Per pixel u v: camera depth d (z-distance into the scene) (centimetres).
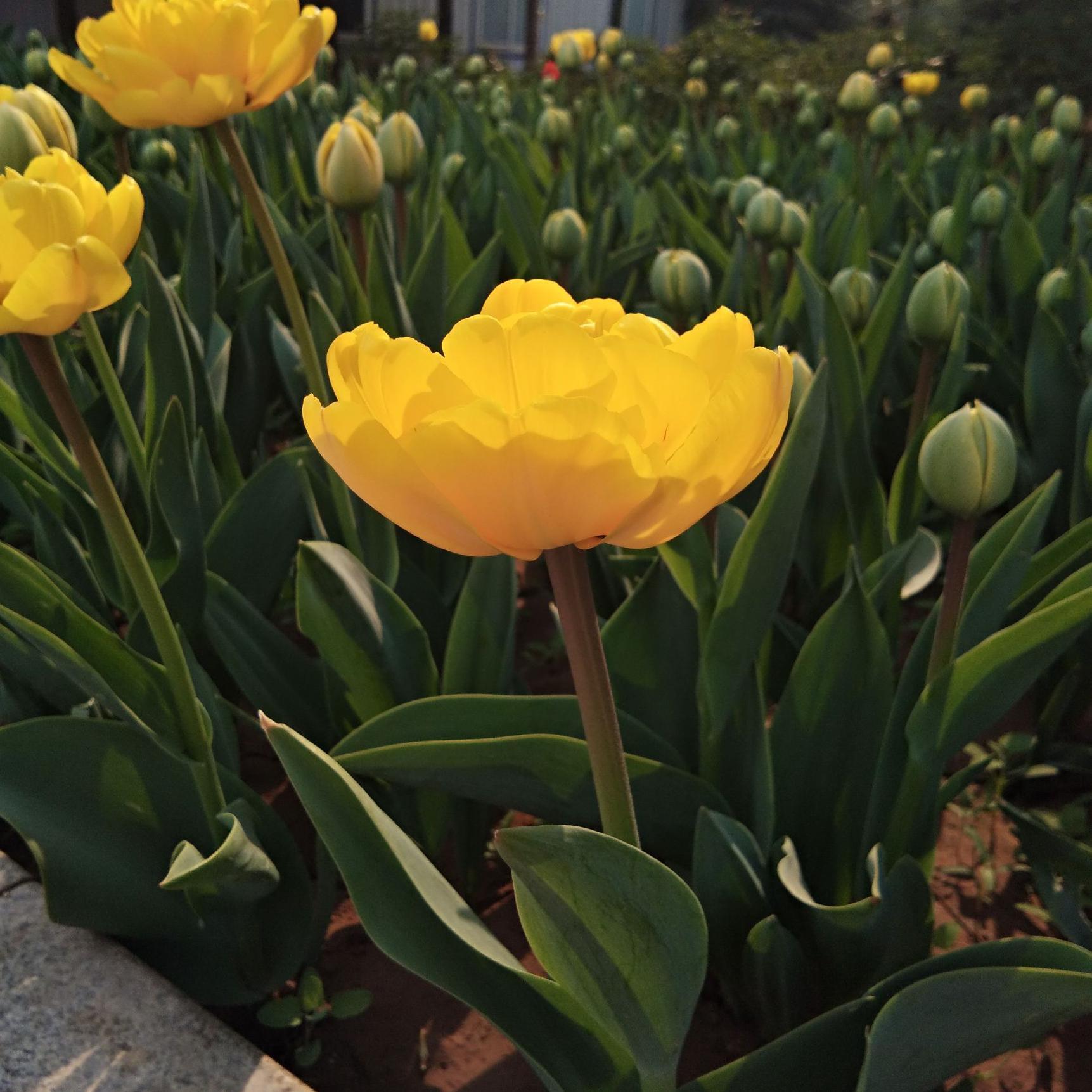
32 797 146
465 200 395
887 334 237
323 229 341
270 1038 165
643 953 88
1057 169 473
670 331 77
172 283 281
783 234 269
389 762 134
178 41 151
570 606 80
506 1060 160
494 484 68
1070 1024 166
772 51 1152
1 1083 137
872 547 205
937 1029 104
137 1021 145
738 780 156
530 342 67
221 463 227
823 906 128
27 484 185
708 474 71
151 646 172
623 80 873
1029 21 1055
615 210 420
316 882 192
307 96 575
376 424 67
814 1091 121
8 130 142
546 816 141
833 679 149
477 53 1505
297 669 189
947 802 151
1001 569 139
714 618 138
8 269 97
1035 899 190
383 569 190
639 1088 112
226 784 157
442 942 104
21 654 150
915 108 577
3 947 157
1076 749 208
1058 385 225
